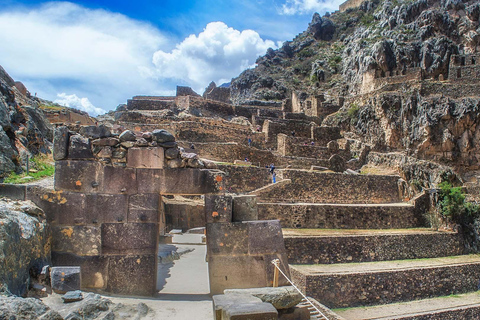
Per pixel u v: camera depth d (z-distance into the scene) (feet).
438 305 66.49
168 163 35.86
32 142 65.72
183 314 30.12
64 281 29.25
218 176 36.32
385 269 69.51
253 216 36.99
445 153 168.14
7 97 64.64
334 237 76.02
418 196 106.32
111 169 35.09
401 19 239.50
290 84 287.07
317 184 111.24
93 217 34.24
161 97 197.36
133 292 33.42
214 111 187.42
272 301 29.40
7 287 24.45
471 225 96.32
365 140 190.49
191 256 60.39
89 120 107.45
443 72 200.64
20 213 29.96
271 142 156.87
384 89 198.39
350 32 328.49
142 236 34.45
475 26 221.46
